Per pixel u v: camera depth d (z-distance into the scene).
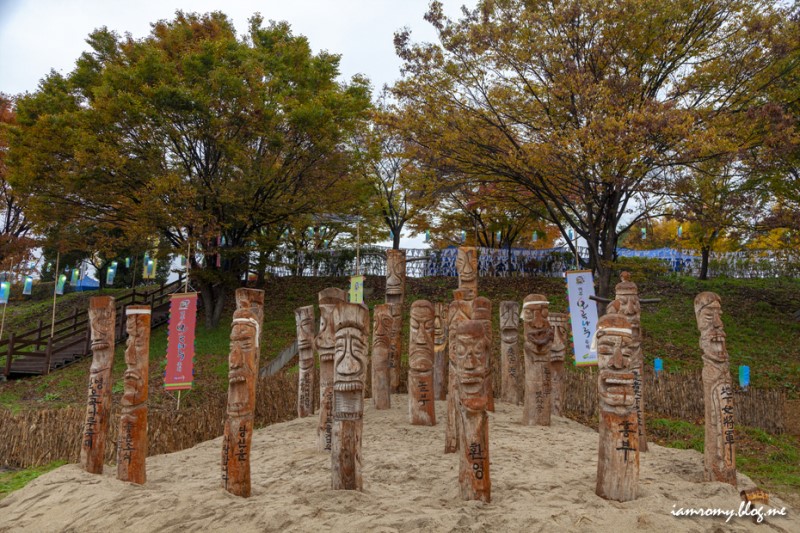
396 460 7.61
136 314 7.40
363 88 24.31
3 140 23.03
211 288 22.00
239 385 6.61
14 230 25.12
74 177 17.80
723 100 16.59
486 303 10.06
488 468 6.00
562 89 15.88
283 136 19.89
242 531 5.39
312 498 6.03
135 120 18.03
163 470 7.93
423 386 10.20
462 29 16.97
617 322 6.30
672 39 16.23
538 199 20.25
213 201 19.80
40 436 9.30
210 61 19.31
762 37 15.53
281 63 21.84
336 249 29.02
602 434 6.16
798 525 5.85
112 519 5.84
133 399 7.22
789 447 10.73
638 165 15.17
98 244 20.55
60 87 20.97
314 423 10.78
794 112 16.73
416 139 17.86
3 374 18.16
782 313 21.02
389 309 12.06
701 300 7.30
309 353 12.20
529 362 10.44
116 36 21.53
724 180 19.44
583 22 16.20
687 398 12.70
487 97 17.00
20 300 33.56
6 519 6.27
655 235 34.00
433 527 5.24
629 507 5.72
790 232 19.41
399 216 29.45
